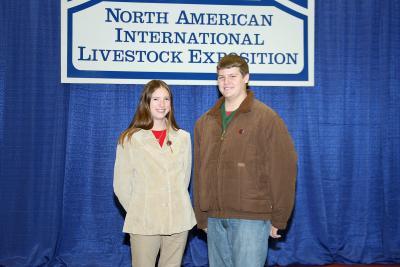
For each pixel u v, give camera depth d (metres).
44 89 3.63
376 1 3.92
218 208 2.21
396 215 3.90
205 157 2.28
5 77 3.59
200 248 3.74
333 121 3.89
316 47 3.88
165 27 3.69
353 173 3.92
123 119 3.68
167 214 2.34
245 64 2.23
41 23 3.62
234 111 2.23
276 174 2.11
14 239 3.60
